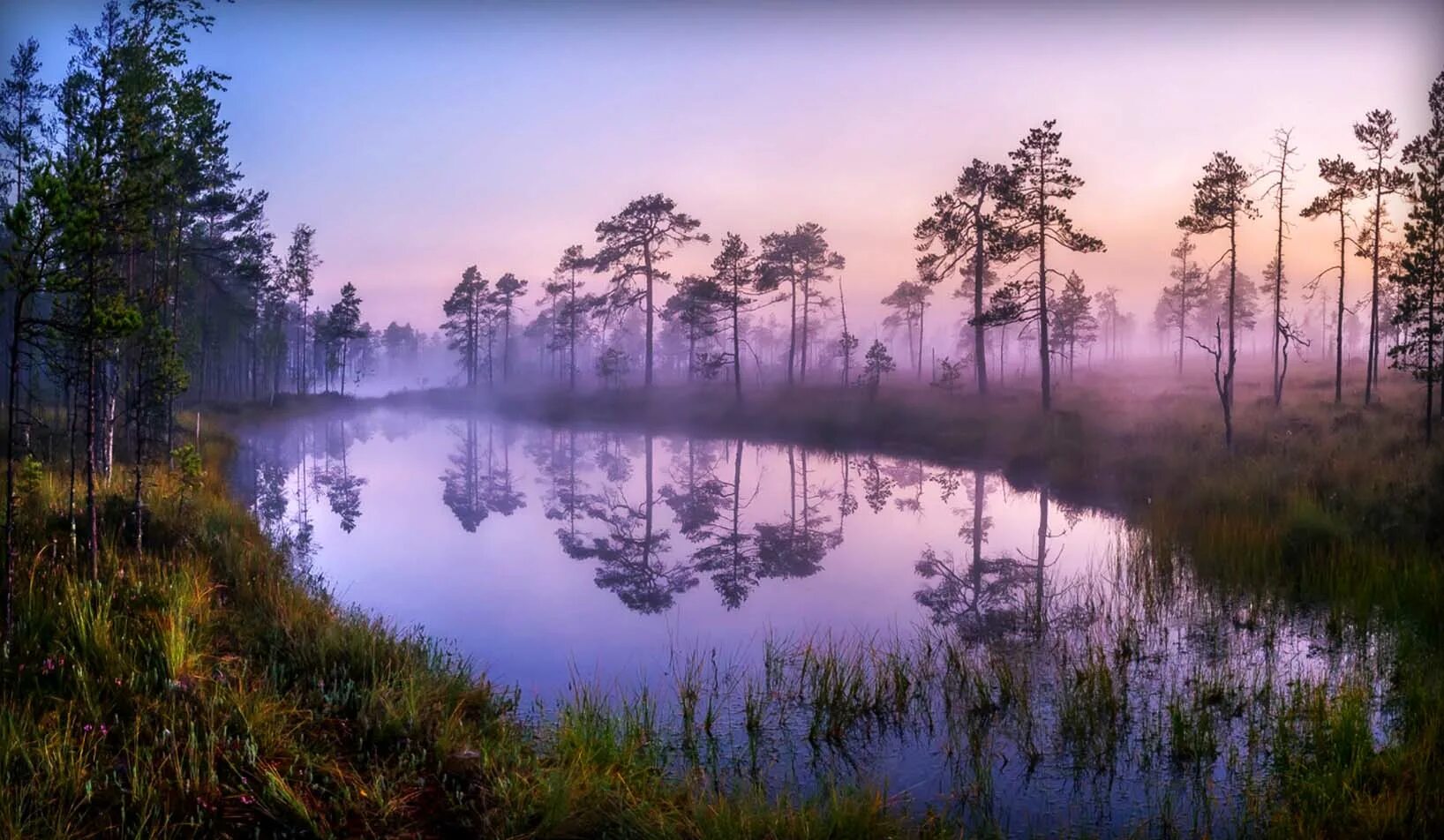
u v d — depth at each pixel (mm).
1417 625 9305
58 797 4223
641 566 14469
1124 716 7316
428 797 4832
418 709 5898
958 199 38562
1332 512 13766
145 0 10883
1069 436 26625
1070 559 14383
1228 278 76812
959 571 13898
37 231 6285
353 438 43688
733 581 13281
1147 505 17766
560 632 10102
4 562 6746
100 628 5926
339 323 72250
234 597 8211
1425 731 6086
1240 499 15789
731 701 7723
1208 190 31562
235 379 70375
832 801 5207
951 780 6172
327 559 14469
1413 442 18406
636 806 5000
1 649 5500
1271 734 6816
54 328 6750
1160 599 11172
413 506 21391
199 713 5246
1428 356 19969
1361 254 31109
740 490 24844
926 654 9125
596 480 27203
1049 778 6188
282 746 5070
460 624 10398
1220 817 5570
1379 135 29516
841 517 19875
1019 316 33812
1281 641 9320
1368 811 5180
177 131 10734
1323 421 24578
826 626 10430
